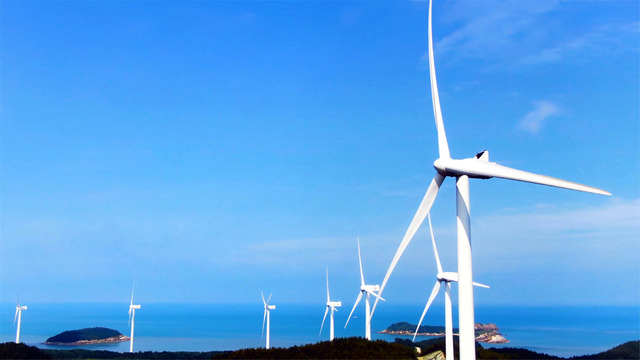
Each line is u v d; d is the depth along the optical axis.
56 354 107.62
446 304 66.81
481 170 34.81
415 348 85.56
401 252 44.38
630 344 109.50
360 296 89.81
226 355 75.06
